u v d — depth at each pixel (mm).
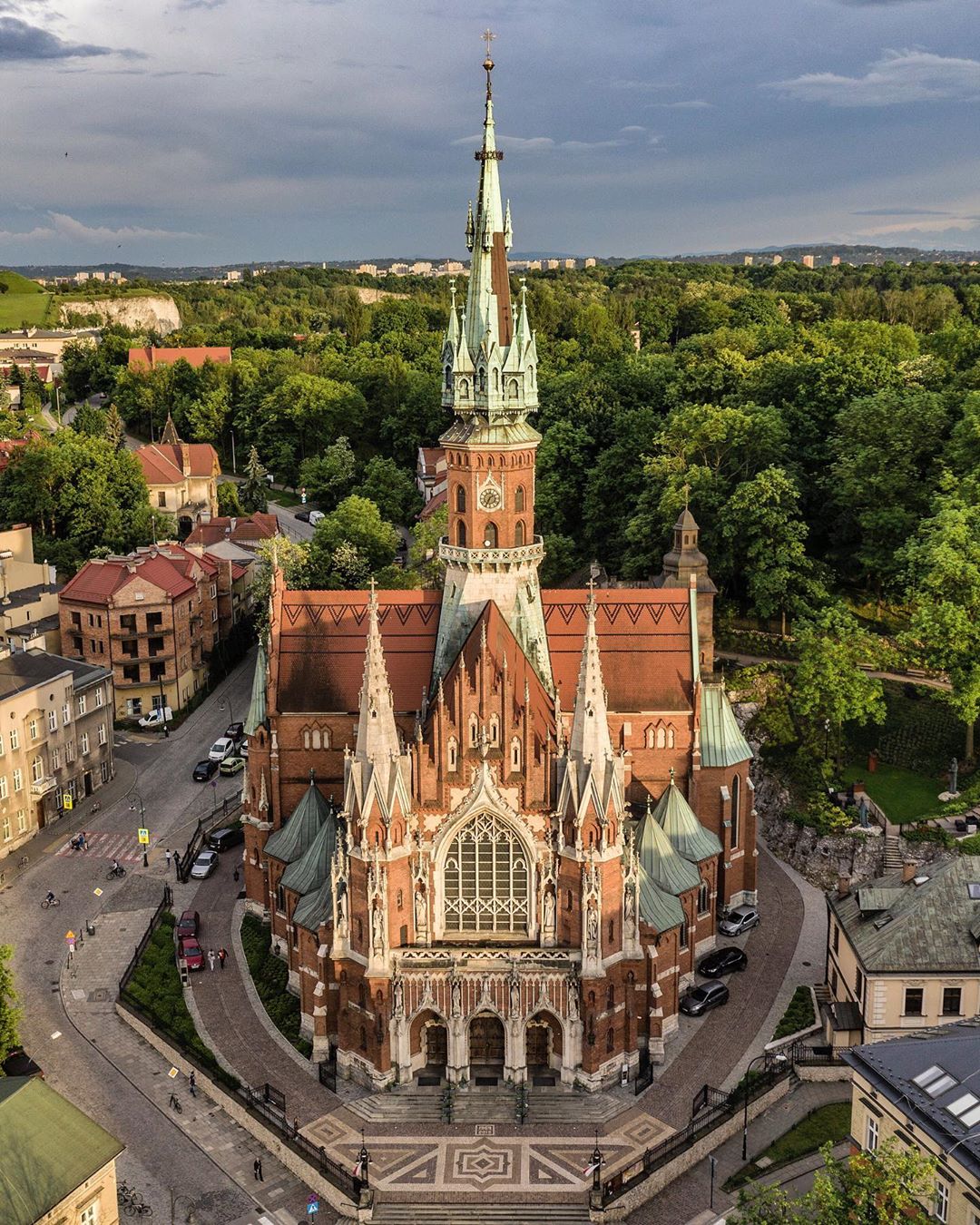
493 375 84938
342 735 100312
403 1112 81688
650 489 148875
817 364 160000
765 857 114500
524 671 85938
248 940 102500
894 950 83625
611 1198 73250
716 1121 79375
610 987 82812
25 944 104000
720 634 138250
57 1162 65000
